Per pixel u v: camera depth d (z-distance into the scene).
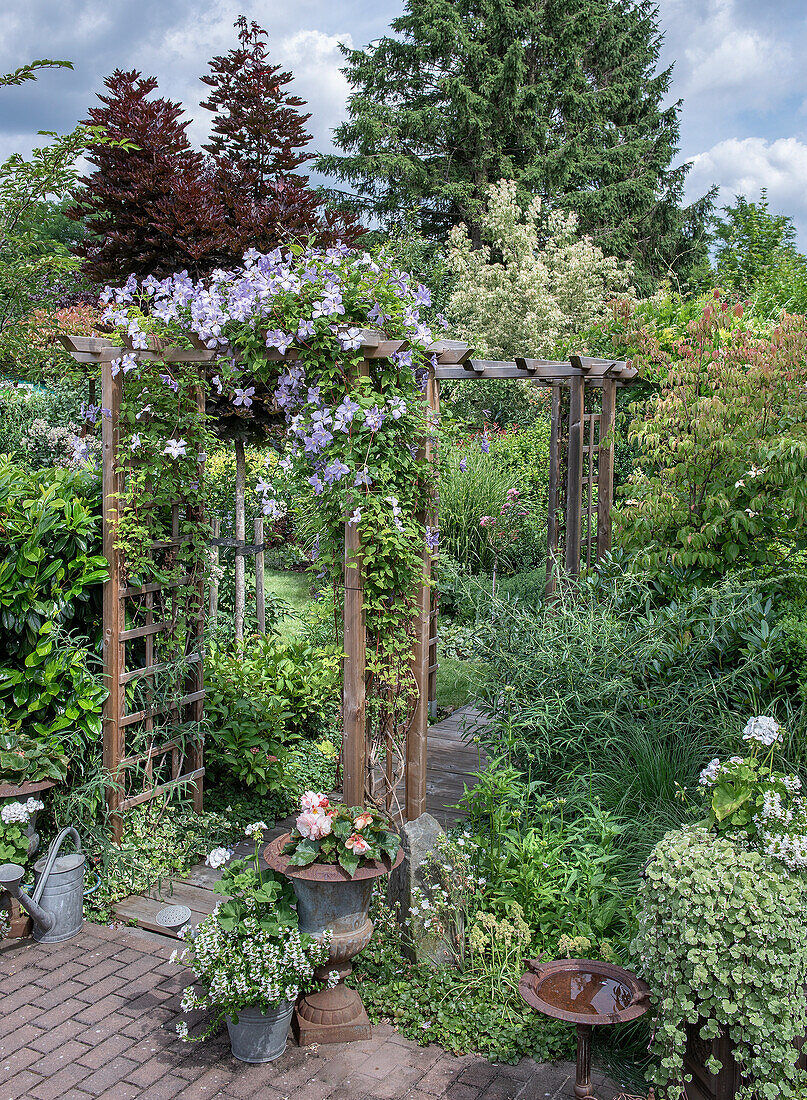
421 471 3.54
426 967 3.22
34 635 3.88
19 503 3.95
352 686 3.41
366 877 2.87
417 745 3.61
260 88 6.02
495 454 10.44
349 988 3.08
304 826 2.94
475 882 3.38
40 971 3.35
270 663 5.61
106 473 3.98
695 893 2.42
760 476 5.38
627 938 3.13
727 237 21.91
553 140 21.80
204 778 4.86
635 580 5.73
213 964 2.75
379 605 3.37
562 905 3.34
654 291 21.31
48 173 5.69
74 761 3.99
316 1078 2.79
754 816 2.62
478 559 9.18
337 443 3.33
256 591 6.09
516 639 5.00
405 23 21.03
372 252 3.55
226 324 3.63
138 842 4.07
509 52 20.17
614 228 21.56
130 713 4.16
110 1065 2.83
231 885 2.92
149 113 6.12
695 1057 2.52
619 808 3.82
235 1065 2.85
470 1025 2.99
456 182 20.77
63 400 8.38
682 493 5.82
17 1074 2.78
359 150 21.20
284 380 3.52
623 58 23.12
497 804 3.86
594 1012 2.47
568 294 15.73
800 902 2.39
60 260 5.84
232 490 6.55
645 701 4.42
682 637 4.81
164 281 3.98
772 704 4.21
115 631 3.99
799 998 2.33
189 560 4.33
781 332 5.62
